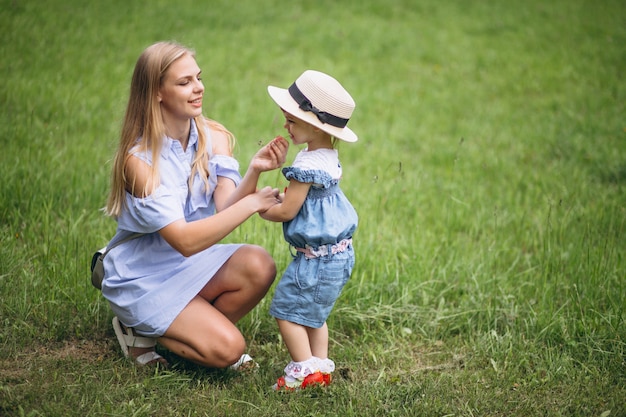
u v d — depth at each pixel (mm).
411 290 4250
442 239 5062
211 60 9430
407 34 11914
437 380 3434
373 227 5117
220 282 3389
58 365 3348
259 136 7172
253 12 12250
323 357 3414
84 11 10469
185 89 3154
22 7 10047
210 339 3209
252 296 3398
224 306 3447
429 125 8086
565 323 3928
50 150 5750
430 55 10875
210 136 3553
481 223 5465
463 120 8266
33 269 4129
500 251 4980
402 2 14102
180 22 10734
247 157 6500
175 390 3209
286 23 11922
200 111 3250
